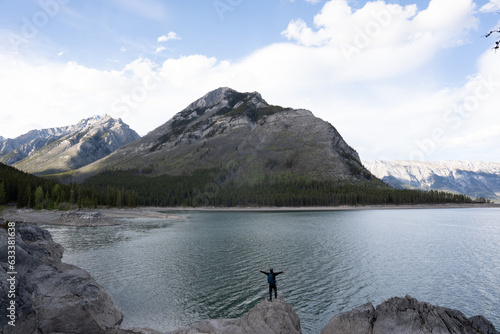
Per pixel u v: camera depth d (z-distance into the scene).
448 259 49.53
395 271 41.88
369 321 19.59
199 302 29.73
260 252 54.84
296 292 33.16
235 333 19.33
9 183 137.62
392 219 130.50
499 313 27.88
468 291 33.72
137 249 56.50
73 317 21.84
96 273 39.38
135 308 28.12
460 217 143.25
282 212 191.50
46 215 110.50
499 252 55.72
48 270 29.05
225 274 39.81
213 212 196.12
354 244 64.31
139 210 173.75
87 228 90.62
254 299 30.72
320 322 25.66
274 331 18.81
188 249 57.31
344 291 33.53
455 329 18.08
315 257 50.78
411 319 19.02
